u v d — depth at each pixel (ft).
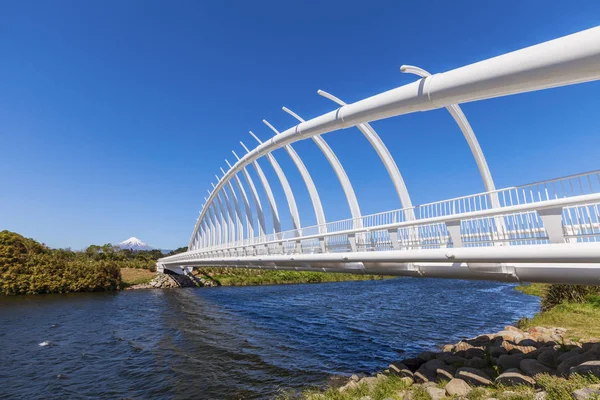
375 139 45.47
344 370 41.65
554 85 19.88
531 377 27.40
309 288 162.71
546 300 71.20
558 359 30.19
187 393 37.04
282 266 55.26
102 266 169.48
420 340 56.34
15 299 129.08
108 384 41.16
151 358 51.44
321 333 64.13
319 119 44.34
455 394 26.45
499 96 23.00
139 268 224.94
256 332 67.36
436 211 32.99
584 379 23.70
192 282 191.83
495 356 35.88
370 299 115.55
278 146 62.69
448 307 93.86
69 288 155.43
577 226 23.15
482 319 74.79
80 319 86.79
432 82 26.27
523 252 21.33
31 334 69.62
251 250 68.28
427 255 27.86
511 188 26.50
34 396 38.27
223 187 126.31
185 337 64.90
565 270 21.94
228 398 35.14
